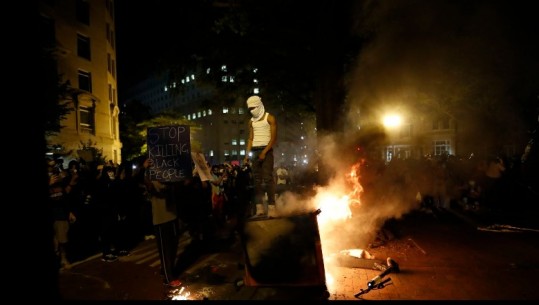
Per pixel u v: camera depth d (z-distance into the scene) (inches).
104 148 1322.6
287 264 183.2
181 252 293.1
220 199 400.5
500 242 289.6
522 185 469.1
